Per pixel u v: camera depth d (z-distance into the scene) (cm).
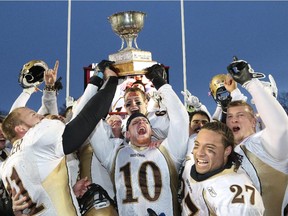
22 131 297
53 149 278
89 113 289
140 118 331
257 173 288
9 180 279
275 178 286
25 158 275
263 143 286
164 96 336
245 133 310
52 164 280
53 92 428
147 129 328
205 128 263
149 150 328
